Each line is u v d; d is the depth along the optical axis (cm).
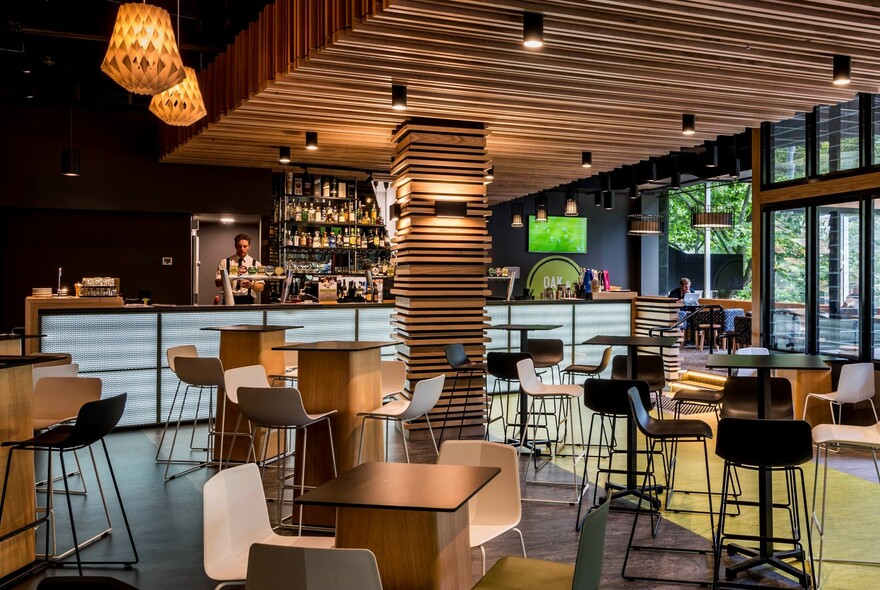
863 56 638
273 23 699
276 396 487
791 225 952
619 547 495
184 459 738
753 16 557
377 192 1456
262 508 346
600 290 1249
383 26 568
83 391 556
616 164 1127
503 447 373
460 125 862
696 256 2025
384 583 288
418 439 817
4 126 1066
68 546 497
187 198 1153
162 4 931
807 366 491
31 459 467
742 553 474
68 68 1111
